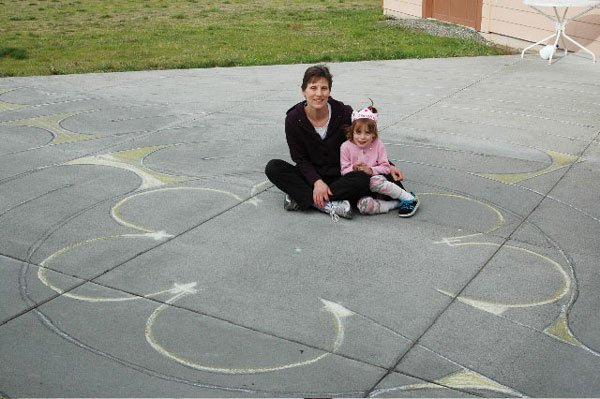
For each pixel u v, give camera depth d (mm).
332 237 4309
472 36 12492
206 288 3715
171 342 3240
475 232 4379
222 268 3926
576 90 8273
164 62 10086
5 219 4598
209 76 9164
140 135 6457
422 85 8586
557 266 3945
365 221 4551
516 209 4742
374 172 4637
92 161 5734
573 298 3604
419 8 14688
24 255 4098
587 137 6410
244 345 3213
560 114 7211
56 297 3633
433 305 3537
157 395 2879
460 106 7543
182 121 6926
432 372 3012
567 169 5547
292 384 2939
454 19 13672
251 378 2982
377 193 4691
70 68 9789
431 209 4730
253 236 4332
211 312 3486
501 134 6504
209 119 6984
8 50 11086
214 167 5555
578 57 10250
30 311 3502
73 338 3277
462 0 13289
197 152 5934
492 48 11328
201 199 4902
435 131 6586
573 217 4621
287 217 4609
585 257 4051
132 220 4566
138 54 10977
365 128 4566
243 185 5164
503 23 11867
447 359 3102
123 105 7613
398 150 5988
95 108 7500
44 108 7527
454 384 2932
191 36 12891
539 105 7582
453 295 3633
